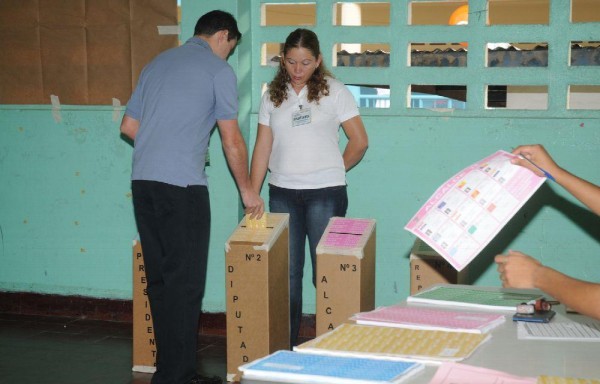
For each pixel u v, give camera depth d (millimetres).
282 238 3607
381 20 8094
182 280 3244
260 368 1443
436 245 1693
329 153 3707
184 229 3229
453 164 4035
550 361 1495
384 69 4121
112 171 4613
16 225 4828
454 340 1622
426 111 4043
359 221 3646
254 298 3486
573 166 3861
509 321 1832
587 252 3871
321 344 1604
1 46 4691
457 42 4016
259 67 4332
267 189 4305
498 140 3955
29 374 3740
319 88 3664
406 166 4105
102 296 4738
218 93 3271
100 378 3697
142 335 3795
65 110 4637
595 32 3797
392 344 1599
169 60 3314
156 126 3234
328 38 4188
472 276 4031
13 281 4883
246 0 4246
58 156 4695
